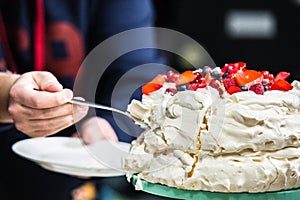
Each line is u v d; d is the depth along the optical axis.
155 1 3.28
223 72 1.55
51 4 2.24
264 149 1.39
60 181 2.31
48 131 1.69
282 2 3.35
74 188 2.31
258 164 1.37
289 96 1.45
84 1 2.28
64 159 1.82
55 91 1.63
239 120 1.38
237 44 3.39
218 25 3.36
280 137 1.38
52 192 2.32
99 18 2.33
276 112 1.41
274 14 3.37
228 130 1.38
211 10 3.35
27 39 2.25
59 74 2.29
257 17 3.36
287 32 3.39
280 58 3.42
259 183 1.36
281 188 1.40
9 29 2.24
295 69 3.40
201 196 1.39
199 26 3.37
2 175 2.31
